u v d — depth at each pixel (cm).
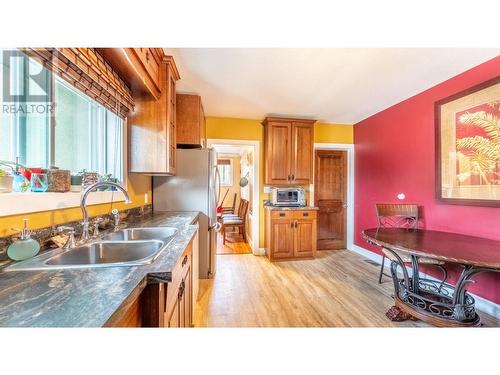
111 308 56
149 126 188
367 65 206
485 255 142
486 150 196
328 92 268
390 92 267
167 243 119
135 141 187
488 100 194
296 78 232
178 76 215
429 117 255
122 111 170
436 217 246
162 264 87
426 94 259
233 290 238
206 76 228
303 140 361
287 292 234
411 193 279
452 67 210
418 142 269
